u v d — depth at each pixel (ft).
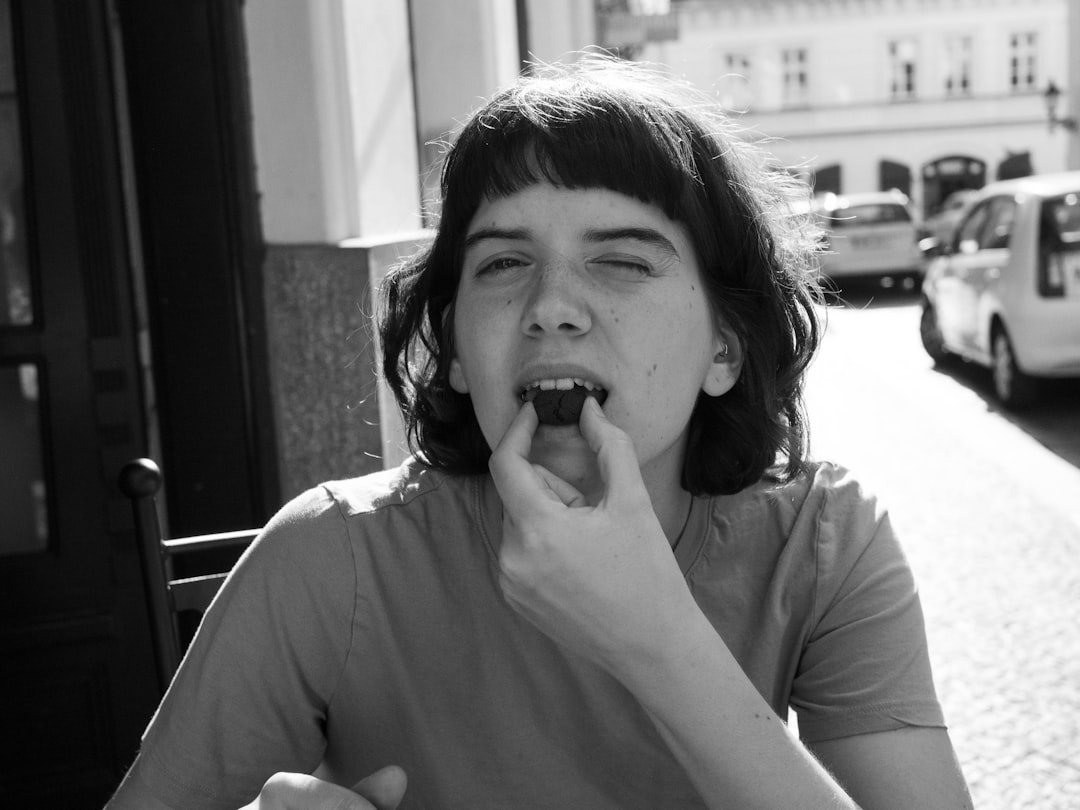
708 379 3.61
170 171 9.29
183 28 9.19
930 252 31.94
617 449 2.83
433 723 3.41
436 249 3.69
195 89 9.25
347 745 3.52
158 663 5.13
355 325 9.27
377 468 9.37
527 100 3.35
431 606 3.40
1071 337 24.90
